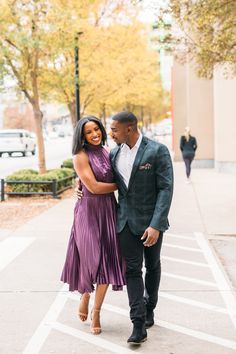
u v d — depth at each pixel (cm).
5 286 674
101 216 504
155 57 2844
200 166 2631
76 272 516
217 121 2336
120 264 502
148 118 9200
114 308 584
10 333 514
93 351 469
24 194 1608
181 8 1190
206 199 1507
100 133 508
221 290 653
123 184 490
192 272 740
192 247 904
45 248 892
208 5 1087
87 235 500
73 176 1922
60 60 2078
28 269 757
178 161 3098
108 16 2302
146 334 486
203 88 2605
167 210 480
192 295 633
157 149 485
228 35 1123
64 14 1664
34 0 1634
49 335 508
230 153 2331
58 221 1165
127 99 3192
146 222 484
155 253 507
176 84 3086
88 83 2358
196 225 1108
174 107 3095
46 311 578
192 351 469
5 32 1634
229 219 1176
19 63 1794
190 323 539
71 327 529
